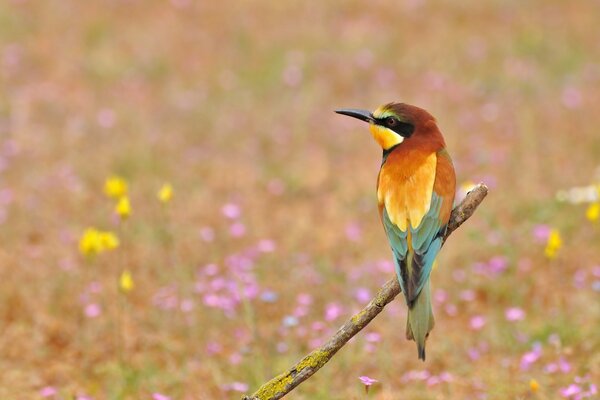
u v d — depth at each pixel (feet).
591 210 36.78
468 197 24.58
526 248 46.09
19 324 39.81
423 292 22.99
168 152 59.88
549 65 75.36
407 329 22.94
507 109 66.44
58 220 49.65
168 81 73.10
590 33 81.87
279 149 61.00
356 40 80.18
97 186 54.70
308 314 40.32
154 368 35.96
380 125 26.18
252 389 33.35
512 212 50.34
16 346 38.19
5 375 35.86
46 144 60.34
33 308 41.01
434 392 33.65
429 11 87.10
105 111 66.69
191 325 39.04
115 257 45.85
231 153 60.18
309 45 79.46
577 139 61.00
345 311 40.04
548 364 34.55
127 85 71.72
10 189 53.31
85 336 38.93
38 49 77.56
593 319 38.55
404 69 75.05
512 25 84.02
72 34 80.64
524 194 52.34
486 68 74.84
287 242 48.11
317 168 58.08
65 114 65.92
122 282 35.53
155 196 53.26
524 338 36.73
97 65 75.10
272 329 38.88
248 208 52.44
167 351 37.73
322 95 70.44
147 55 77.46
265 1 89.10
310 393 33.45
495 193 52.65
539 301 41.16
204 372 35.78
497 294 41.91
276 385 22.50
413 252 23.71
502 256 45.09
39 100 68.39
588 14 86.28
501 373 34.55
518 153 58.34
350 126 64.75
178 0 88.43
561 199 49.73
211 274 42.47
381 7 87.86
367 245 47.98
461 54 78.18
